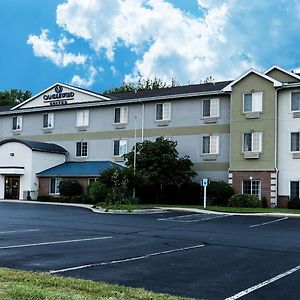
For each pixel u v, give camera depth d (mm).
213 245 13820
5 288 6961
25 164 41688
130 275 8875
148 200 37844
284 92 34094
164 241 14594
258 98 34500
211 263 10516
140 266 9875
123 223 21047
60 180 40781
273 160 33531
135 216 25625
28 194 41125
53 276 8188
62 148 44531
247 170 34375
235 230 18703
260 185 33812
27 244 13023
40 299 6430
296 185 33156
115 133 41656
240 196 32938
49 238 14648
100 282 7859
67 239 14492
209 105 37312
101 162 42000
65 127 44719
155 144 35406
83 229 17906
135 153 35781
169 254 11750
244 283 8383
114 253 11703
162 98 38906
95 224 20234
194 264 10320
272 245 14062
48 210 28688
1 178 43031
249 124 34656
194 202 35750
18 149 42312
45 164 42531
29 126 47031
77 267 9555
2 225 18922
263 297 7344
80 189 39594
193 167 37469
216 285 8164
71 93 44469
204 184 31922
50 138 45562
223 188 34250
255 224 21578
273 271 9641
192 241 14750
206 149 37188
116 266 9805
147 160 34812
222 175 36219
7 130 48438
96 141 42719
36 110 46094
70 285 7379
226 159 36188
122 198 32750
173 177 34719
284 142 33750
